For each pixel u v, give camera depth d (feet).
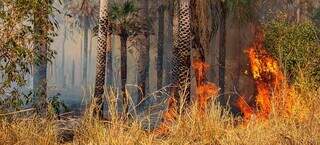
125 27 134.92
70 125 32.55
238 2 100.48
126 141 27.32
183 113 31.73
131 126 28.55
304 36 61.82
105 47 86.17
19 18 33.55
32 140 29.12
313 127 27.58
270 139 27.53
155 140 29.07
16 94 34.27
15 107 33.88
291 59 57.93
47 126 30.42
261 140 27.53
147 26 161.27
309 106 31.63
